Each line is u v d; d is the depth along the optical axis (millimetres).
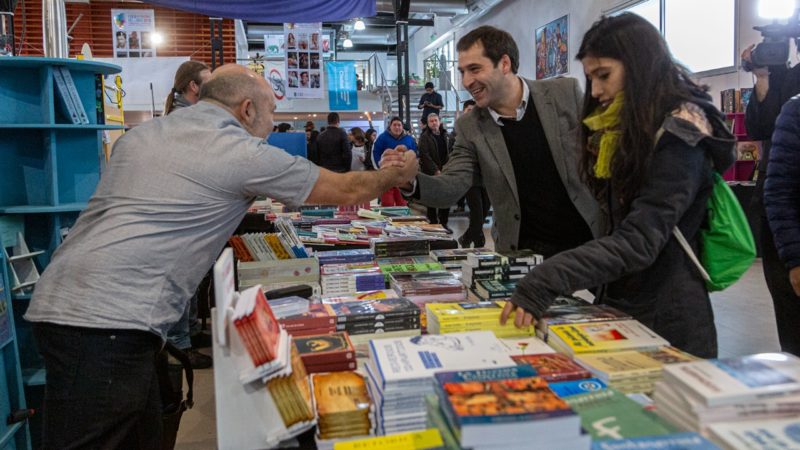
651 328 1612
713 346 1617
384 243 2938
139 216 1807
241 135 1907
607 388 1187
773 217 2043
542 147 2312
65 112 3084
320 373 1355
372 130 11984
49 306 1770
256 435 1199
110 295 1765
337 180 1988
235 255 2670
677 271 1588
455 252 2871
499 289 1955
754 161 7098
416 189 2303
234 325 1165
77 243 1832
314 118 17172
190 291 1951
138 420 2008
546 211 2391
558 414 882
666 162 1424
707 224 1608
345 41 19172
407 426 1164
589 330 1498
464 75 2258
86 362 1752
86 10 9703
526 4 13656
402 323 1667
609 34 1515
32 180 3109
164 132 1892
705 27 8336
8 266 2832
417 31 22734
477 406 912
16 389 2648
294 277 2559
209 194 1848
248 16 6656
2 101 3008
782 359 1134
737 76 7785
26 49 8758
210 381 3688
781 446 911
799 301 2238
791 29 3598
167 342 2234
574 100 2314
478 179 2533
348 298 1988
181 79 3650
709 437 966
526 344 1507
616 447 910
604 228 1941
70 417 1767
